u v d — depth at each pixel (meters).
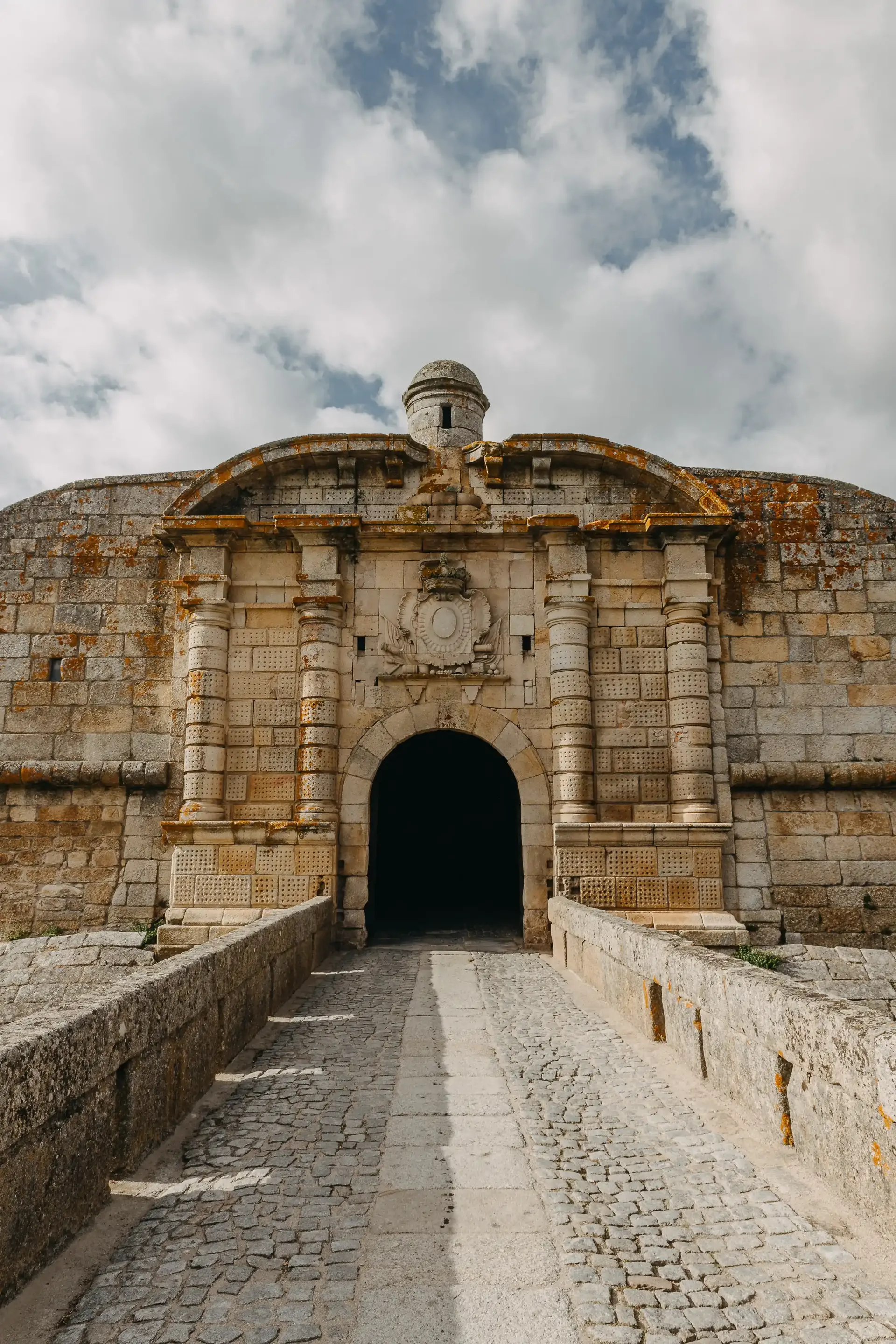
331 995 10.87
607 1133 6.07
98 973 13.77
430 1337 3.68
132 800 15.78
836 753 15.64
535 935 14.66
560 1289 4.05
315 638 15.36
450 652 15.45
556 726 15.13
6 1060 3.96
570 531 15.66
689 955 7.45
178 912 14.42
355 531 15.63
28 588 16.67
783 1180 5.11
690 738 14.95
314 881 14.52
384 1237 4.57
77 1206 4.63
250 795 15.23
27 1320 3.84
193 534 15.74
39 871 15.65
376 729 15.35
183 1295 4.03
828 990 13.37
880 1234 4.39
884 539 16.45
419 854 23.94
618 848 14.46
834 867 15.20
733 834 15.27
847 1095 4.76
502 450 16.08
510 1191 5.13
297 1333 3.72
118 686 16.23
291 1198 5.07
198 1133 6.18
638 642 15.61
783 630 16.08
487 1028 9.07
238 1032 8.20
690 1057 7.22
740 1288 4.04
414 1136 6.04
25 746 16.08
